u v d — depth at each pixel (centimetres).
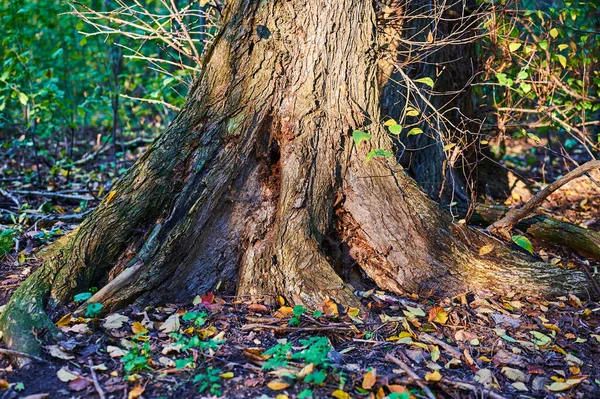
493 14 507
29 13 693
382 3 466
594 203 585
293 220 350
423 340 315
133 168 372
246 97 366
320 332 309
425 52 500
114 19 478
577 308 365
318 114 368
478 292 367
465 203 518
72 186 642
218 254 354
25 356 275
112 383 262
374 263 372
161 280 339
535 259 406
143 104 880
